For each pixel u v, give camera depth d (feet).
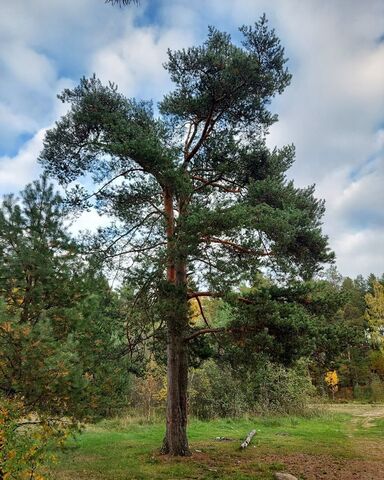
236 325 33.60
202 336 40.47
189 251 32.99
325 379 157.17
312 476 31.71
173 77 39.55
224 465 34.78
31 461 18.49
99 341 26.12
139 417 72.13
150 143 34.81
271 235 35.04
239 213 32.65
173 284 35.24
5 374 21.02
